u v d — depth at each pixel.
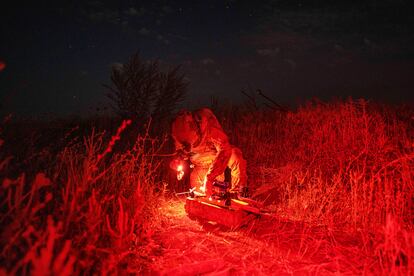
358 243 5.02
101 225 4.23
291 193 6.83
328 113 9.73
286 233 5.26
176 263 4.25
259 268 4.23
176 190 7.01
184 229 5.25
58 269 2.70
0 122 5.45
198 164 6.16
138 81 10.21
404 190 6.07
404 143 7.70
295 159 8.14
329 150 7.93
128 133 8.92
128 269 3.85
